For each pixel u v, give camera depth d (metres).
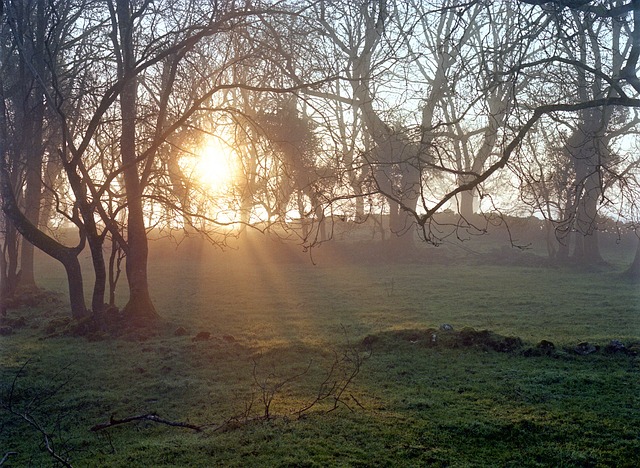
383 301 21.39
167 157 16.38
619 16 10.22
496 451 7.38
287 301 21.78
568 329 14.96
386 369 11.18
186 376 11.05
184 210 14.88
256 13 13.63
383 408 8.85
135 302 16.25
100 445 7.91
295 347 12.81
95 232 15.33
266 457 7.05
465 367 11.17
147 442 7.80
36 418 9.11
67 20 18.86
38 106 18.08
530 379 10.20
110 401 9.72
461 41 9.34
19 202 21.77
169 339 14.35
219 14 14.41
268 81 14.84
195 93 15.90
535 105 12.07
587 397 9.28
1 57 19.75
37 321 17.70
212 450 7.30
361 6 11.88
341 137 14.38
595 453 7.27
